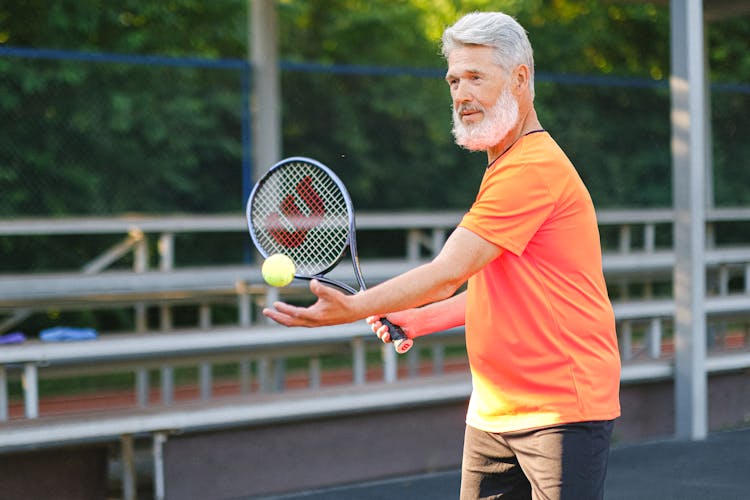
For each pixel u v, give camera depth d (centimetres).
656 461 444
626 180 1177
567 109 1170
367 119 1222
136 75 1060
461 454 461
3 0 1127
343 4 1456
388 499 396
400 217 705
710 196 810
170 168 1069
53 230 610
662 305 561
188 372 936
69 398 813
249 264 716
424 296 196
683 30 480
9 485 379
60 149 1019
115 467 454
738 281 1118
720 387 530
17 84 999
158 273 585
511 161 202
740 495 386
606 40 1487
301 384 829
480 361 215
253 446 413
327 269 248
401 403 438
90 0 1153
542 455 206
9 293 548
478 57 205
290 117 1188
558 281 205
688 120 480
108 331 1084
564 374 204
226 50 1309
